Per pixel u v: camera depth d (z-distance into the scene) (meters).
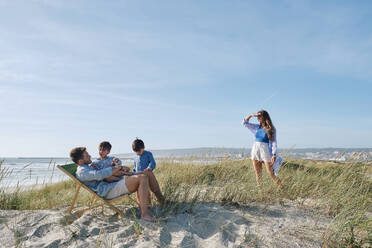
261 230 3.72
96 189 4.10
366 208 4.28
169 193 4.80
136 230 3.55
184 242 3.33
